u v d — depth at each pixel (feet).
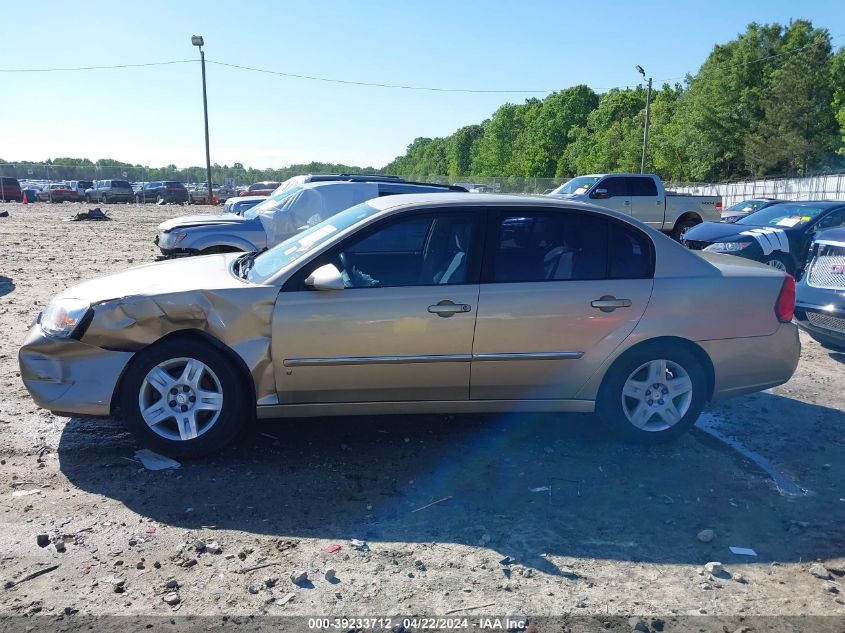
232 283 13.96
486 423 16.46
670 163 203.41
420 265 14.21
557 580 10.28
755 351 15.11
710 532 11.53
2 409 16.40
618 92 258.37
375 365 13.82
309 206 31.99
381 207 14.80
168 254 31.73
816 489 13.48
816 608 9.76
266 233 31.58
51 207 120.26
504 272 14.23
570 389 14.62
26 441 14.66
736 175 189.26
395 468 13.97
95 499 12.30
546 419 16.83
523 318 14.05
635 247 14.83
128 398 13.56
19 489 12.56
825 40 166.09
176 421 13.83
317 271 13.47
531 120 305.12
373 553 10.87
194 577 10.08
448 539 11.35
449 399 14.42
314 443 15.07
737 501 12.89
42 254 47.42
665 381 14.92
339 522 11.80
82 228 72.64
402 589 9.95
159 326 13.47
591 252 14.64
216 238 30.94
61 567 10.22
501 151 312.71
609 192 59.67
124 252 49.55
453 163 393.29
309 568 10.39
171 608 9.36
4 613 9.13
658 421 15.19
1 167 166.50
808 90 165.17
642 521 12.08
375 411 14.35
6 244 53.47
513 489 13.15
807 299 23.86
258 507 12.22
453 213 14.37
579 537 11.50
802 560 11.00
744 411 17.90
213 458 14.16
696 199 61.62
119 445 14.64
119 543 10.91
